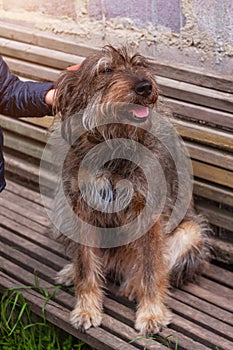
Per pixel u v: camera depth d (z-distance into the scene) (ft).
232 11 12.45
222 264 13.73
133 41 13.97
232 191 13.03
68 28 14.89
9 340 12.73
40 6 15.25
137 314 12.03
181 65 13.26
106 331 11.91
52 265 13.43
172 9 13.21
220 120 12.69
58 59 14.76
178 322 11.84
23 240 14.17
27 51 15.29
